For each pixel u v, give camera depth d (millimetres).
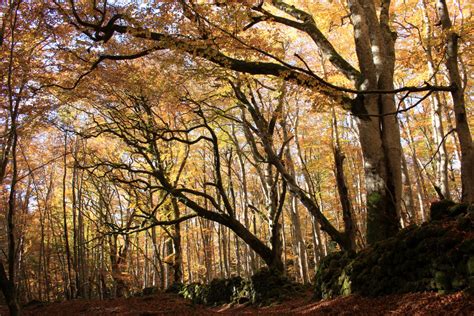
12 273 7602
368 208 10680
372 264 8250
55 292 37875
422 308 6250
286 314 9008
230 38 9711
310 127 25062
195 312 12086
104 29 10734
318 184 29062
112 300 17797
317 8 15609
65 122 20516
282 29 16859
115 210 31906
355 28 11758
